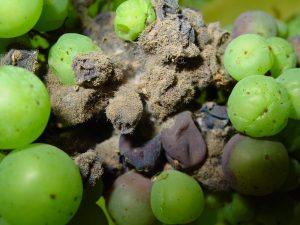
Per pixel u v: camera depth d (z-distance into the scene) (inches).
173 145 2.7
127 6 2.6
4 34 2.4
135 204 2.6
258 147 2.5
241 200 2.9
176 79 2.7
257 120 2.4
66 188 2.1
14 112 2.1
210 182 2.9
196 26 2.8
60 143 2.7
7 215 2.1
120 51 2.9
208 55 2.8
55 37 3.0
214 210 3.1
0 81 2.1
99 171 2.5
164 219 2.5
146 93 2.7
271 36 3.1
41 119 2.2
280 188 2.8
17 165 2.1
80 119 2.6
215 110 2.9
